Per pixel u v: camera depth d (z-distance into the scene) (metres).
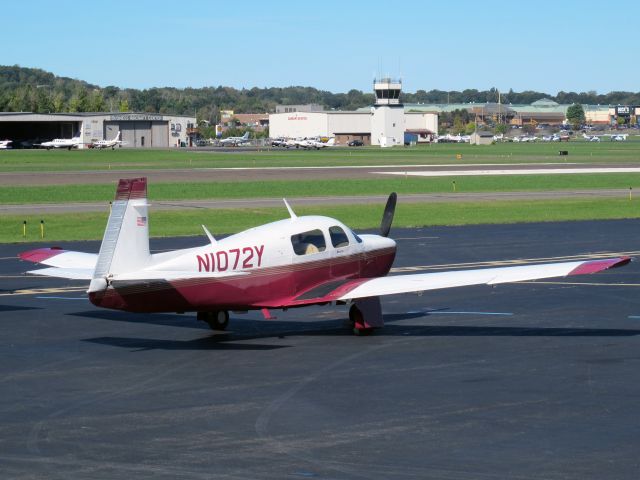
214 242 25.83
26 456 16.42
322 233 27.89
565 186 98.19
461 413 19.11
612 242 51.69
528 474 15.41
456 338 27.33
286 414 19.09
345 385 21.59
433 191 91.38
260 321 30.42
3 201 79.81
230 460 16.16
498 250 48.19
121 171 130.12
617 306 32.69
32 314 31.66
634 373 22.59
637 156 182.25
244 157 183.75
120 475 15.41
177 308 24.84
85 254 30.03
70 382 22.00
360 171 128.62
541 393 20.72
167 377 22.50
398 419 18.69
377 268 29.47
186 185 99.69
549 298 34.66
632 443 17.05
